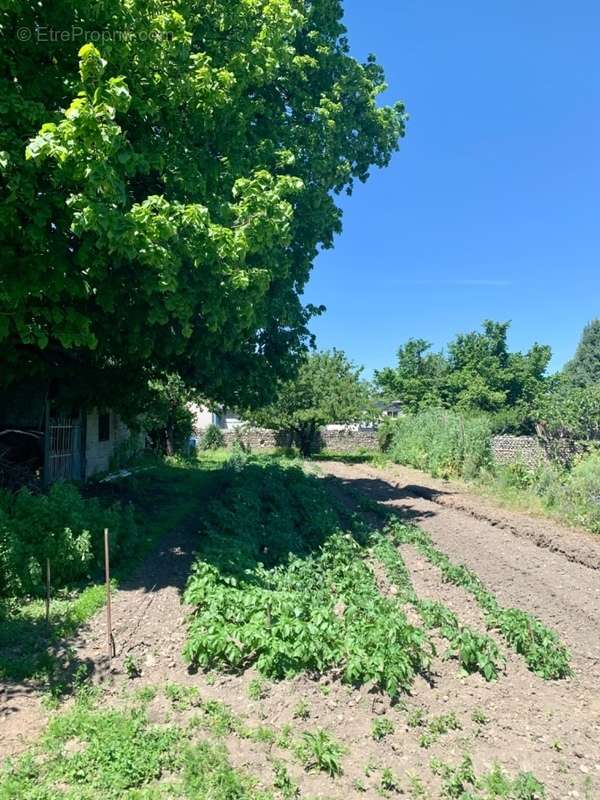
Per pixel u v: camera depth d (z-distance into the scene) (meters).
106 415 20.31
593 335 58.00
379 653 5.68
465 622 7.71
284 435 41.72
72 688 5.47
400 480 24.62
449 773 4.42
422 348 56.31
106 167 6.99
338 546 10.62
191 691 5.38
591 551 11.84
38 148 6.82
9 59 8.18
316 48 15.91
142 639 6.54
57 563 8.06
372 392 39.72
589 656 6.92
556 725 5.28
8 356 10.95
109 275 9.21
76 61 8.57
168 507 14.88
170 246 7.98
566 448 21.28
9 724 4.86
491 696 5.73
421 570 10.24
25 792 4.00
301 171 13.96
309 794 4.14
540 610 8.41
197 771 4.27
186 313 8.90
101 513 9.41
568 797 4.27
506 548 12.30
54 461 15.68
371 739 4.84
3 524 7.83
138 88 8.81
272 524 12.38
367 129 18.03
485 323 53.47
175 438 30.67
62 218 8.33
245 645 6.00
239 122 10.73
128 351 11.44
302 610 6.55
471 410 44.41
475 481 22.47
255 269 9.43
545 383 50.94
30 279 8.30
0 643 6.25
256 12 10.77
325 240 16.81
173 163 9.38
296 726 4.94
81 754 4.40
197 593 6.93
